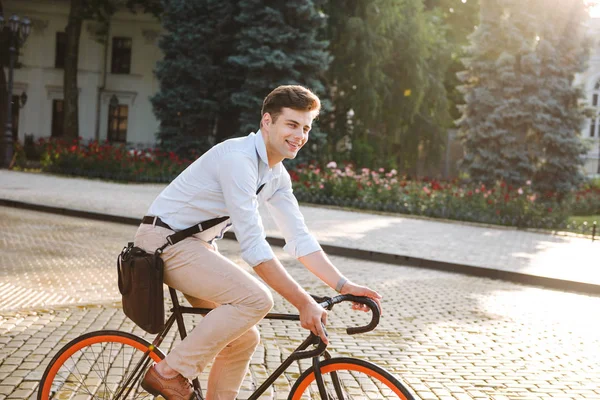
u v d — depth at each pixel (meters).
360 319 6.85
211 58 29.30
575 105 26.78
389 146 32.25
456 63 38.41
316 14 27.34
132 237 12.24
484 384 4.90
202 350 2.86
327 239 13.05
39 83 38.75
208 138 30.30
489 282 10.21
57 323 5.85
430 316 7.23
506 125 26.30
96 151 26.69
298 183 22.58
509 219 19.52
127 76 39.06
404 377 4.96
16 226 12.69
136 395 3.12
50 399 3.23
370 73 30.16
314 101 2.85
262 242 2.79
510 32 26.08
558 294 9.55
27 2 38.06
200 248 2.93
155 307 2.90
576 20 26.33
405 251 12.00
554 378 5.19
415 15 30.88
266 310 2.85
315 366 2.82
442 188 21.47
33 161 32.78
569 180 26.70
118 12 38.56
